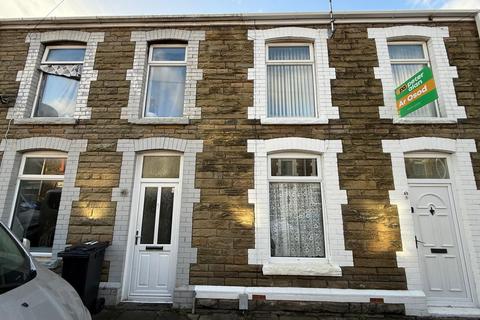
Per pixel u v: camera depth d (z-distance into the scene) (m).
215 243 6.24
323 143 6.66
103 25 7.71
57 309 2.46
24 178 6.89
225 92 7.13
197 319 5.50
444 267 6.20
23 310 2.23
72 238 6.34
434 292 6.09
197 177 6.58
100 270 5.98
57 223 6.41
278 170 6.79
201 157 6.70
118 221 6.41
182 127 6.91
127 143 6.83
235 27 7.61
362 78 7.09
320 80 7.13
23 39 7.75
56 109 7.53
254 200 6.44
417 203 6.51
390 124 6.74
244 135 6.81
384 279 5.94
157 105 7.47
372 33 7.38
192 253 6.20
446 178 6.61
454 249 6.26
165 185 6.82
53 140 6.88
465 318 5.65
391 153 6.55
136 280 6.34
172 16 7.54
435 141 6.55
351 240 6.14
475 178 6.38
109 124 6.98
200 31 7.61
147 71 7.62
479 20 7.23
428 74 6.03
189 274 6.10
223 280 6.07
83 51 7.86
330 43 7.38
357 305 5.78
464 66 7.10
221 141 6.79
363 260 6.04
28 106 7.29
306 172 6.77
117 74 7.35
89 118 7.03
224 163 6.66
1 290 2.39
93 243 5.94
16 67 7.54
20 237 6.63
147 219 6.65
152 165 6.95
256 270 6.09
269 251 6.23
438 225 6.39
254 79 7.21
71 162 6.75
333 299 5.83
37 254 6.39
